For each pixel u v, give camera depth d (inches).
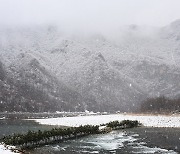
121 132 2074.3
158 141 1578.5
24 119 3863.2
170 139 1653.5
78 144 1501.0
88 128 1953.7
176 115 3267.7
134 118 3129.9
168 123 2596.0
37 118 4163.4
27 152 1186.6
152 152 1243.8
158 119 2876.5
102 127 2226.9
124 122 2401.6
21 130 2233.0
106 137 1792.6
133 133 1994.3
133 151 1273.4
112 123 2315.5
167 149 1320.1
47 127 2496.3
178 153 1217.4
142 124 2650.1
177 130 2151.8
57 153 1220.5
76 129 1836.9
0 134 1939.0
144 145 1441.9
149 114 3722.9
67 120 3125.0
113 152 1249.4
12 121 3422.7
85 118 3395.7
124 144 1487.5
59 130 1689.2
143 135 1863.9
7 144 1314.0
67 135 1736.0
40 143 1497.3
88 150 1306.6
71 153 1221.1
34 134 1478.8
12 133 2005.4
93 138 1748.3
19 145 1362.0
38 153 1214.9
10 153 1022.4
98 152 1250.6
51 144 1504.7
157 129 2246.6
